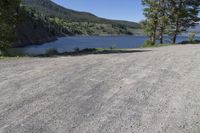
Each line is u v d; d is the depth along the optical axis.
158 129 5.15
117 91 7.70
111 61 13.63
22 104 6.52
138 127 5.24
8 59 14.90
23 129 5.13
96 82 8.74
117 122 5.48
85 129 5.14
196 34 46.44
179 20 48.72
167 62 13.09
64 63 12.91
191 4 47.91
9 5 21.58
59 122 5.46
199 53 17.52
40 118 5.66
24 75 9.80
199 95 7.24
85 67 11.62
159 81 8.88
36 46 84.44
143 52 19.84
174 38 49.72
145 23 49.78
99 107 6.36
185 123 5.41
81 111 6.09
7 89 7.83
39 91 7.63
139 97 7.14
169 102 6.71
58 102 6.69
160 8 48.31
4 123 5.41
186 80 8.98
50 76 9.62
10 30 22.12
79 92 7.57
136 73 10.23
